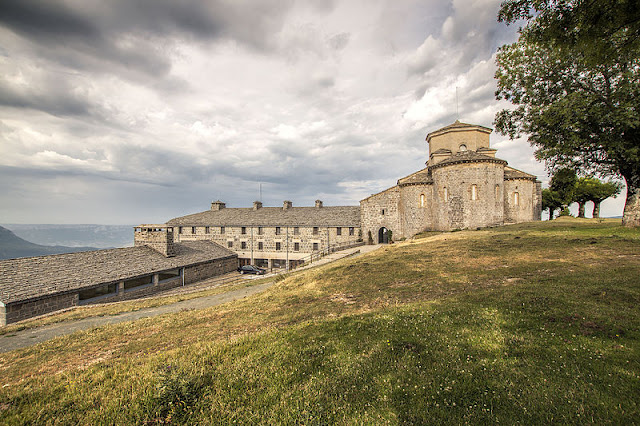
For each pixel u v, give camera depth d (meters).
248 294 21.50
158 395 5.90
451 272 15.67
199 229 56.19
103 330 13.23
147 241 35.31
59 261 26.20
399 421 4.88
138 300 23.66
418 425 4.75
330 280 18.20
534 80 20.52
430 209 39.69
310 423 4.99
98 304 22.64
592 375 5.39
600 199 48.22
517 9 8.52
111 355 9.77
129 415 5.69
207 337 10.47
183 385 6.14
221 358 7.88
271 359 7.50
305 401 5.63
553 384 5.28
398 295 12.90
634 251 14.95
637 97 16.12
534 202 40.38
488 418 4.70
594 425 4.30
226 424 5.27
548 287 10.59
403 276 16.17
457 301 10.43
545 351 6.37
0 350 12.51
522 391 5.19
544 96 20.53
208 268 37.91
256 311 13.66
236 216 56.97
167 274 31.61
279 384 6.34
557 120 18.62
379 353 7.13
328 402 5.57
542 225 31.06
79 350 10.59
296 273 27.27
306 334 8.95
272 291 18.75
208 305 18.64
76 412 5.97
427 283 14.13
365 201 45.50
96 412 5.85
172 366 7.09
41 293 21.14
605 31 7.88
